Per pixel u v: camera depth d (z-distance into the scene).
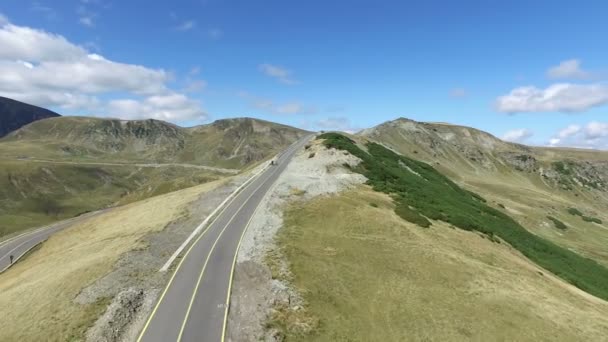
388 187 57.78
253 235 37.59
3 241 76.69
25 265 51.69
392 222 42.31
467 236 45.03
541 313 29.50
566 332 27.61
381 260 34.09
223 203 49.38
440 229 44.66
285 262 31.81
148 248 35.38
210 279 29.19
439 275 32.81
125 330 23.69
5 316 27.38
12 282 38.91
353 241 37.12
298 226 40.12
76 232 60.94
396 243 37.72
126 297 26.23
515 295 31.62
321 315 25.98
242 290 27.86
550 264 52.47
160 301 26.27
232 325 23.94
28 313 26.78
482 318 27.77
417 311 27.66
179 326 23.64
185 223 43.00
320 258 33.25
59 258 42.25
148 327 23.55
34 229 88.31
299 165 69.88
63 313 25.77
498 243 48.62
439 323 26.70
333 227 40.44
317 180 56.84
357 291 29.20
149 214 51.38
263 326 24.05
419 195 59.00
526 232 66.06
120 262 32.16
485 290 31.55
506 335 26.34
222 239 37.12
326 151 72.88
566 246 82.62
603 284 54.34
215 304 25.98
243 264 31.58
